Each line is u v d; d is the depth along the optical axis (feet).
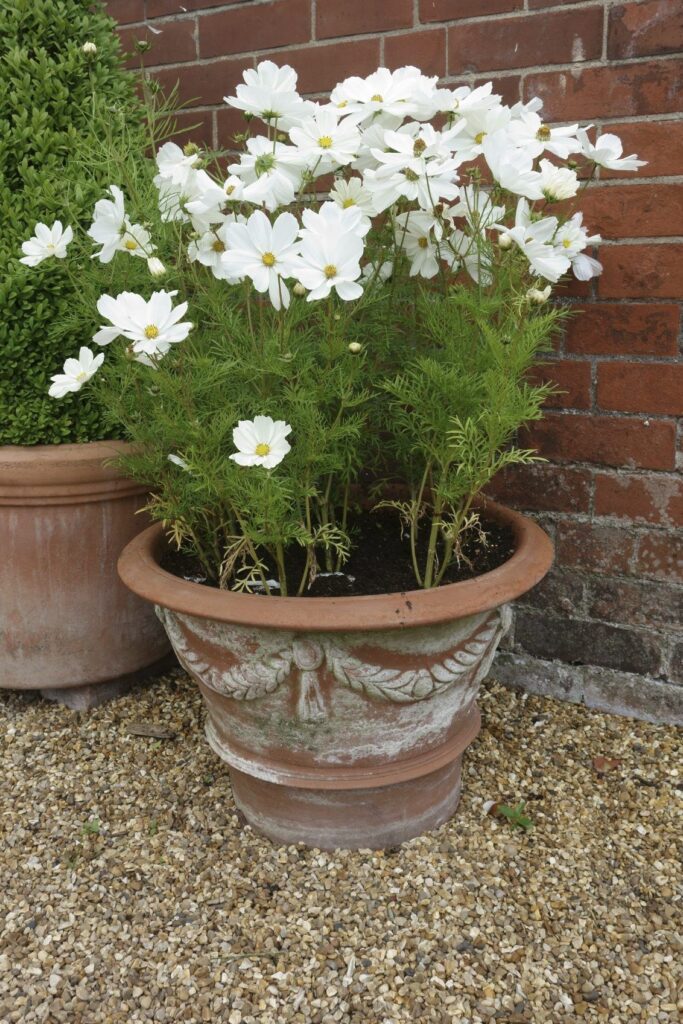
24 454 7.00
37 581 7.37
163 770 7.04
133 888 5.82
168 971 5.18
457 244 5.99
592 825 6.35
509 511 6.65
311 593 5.83
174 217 5.69
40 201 6.72
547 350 6.81
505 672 8.15
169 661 8.61
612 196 6.74
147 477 6.49
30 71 6.95
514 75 6.93
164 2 8.26
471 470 5.27
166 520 6.19
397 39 7.30
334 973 5.13
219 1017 4.89
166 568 6.40
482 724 7.55
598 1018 4.83
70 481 7.09
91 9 8.27
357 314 6.45
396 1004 4.93
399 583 5.96
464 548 6.39
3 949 5.37
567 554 7.59
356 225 5.01
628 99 6.56
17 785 6.89
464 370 5.63
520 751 7.21
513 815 6.31
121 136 7.07
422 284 6.61
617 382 7.05
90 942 5.41
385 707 5.50
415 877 5.80
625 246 6.79
